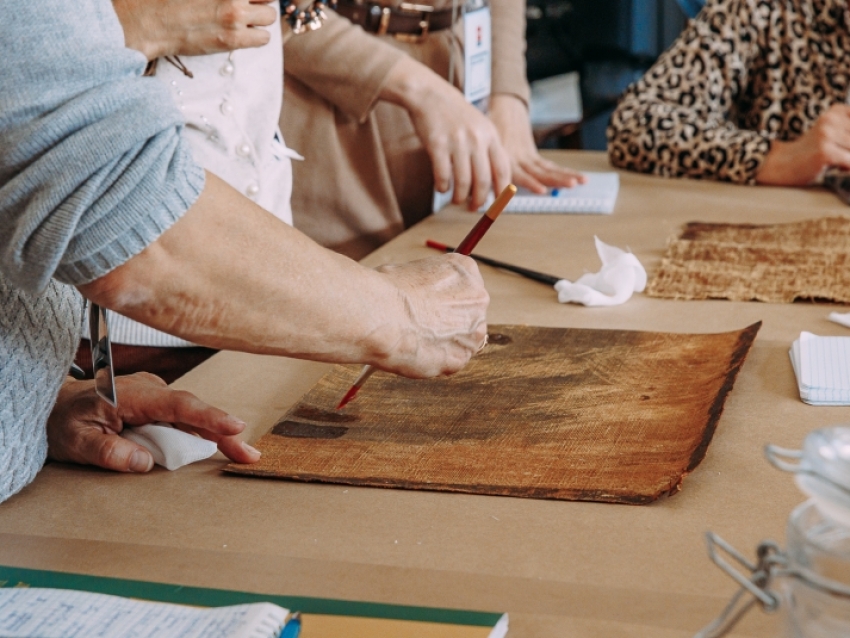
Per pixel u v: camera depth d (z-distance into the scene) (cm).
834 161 174
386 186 174
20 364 74
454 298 82
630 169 200
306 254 69
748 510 71
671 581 63
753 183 183
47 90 60
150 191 61
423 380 97
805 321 112
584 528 69
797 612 45
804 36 199
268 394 98
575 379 96
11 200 60
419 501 74
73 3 61
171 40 112
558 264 139
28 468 77
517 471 78
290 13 151
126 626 58
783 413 89
